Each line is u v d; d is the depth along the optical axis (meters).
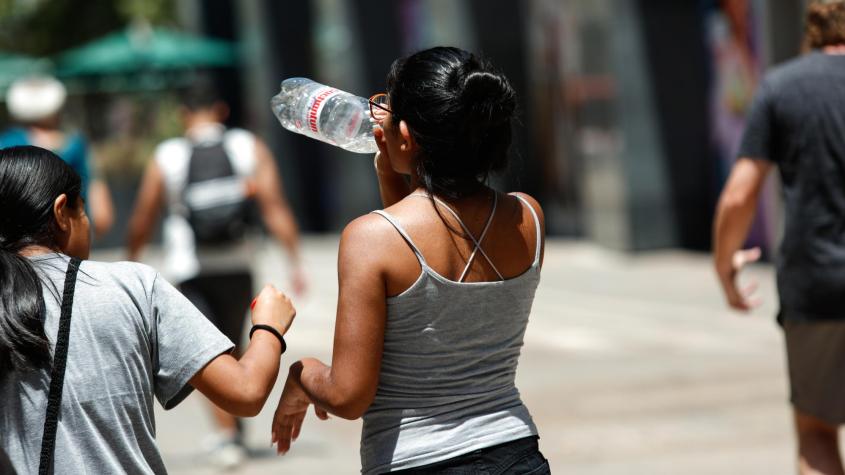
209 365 6.76
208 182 16.02
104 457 6.46
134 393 6.62
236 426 16.30
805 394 10.84
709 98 37.53
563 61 41.19
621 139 37.84
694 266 35.84
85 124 54.91
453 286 6.81
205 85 16.64
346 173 50.16
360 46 48.22
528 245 7.19
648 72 37.66
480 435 6.88
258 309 7.29
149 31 53.03
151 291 6.83
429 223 6.86
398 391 6.88
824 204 10.42
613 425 17.95
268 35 55.56
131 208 52.50
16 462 6.36
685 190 38.22
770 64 30.62
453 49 6.99
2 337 6.33
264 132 56.69
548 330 26.89
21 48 68.50
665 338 25.12
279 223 16.83
